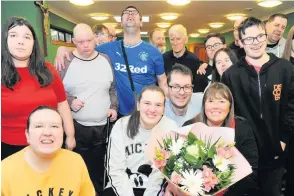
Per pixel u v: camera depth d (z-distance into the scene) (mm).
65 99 1885
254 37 1789
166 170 1371
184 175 1302
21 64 1620
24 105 1603
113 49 2400
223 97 1558
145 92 1615
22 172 1241
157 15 6320
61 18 5918
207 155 1347
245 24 1825
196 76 2912
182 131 1493
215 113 1577
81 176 1336
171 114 1899
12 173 1231
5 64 1577
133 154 1682
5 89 1575
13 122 1616
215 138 1441
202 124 1488
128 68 2367
